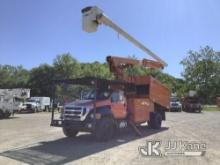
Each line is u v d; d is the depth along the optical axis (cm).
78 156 941
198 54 7481
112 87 1356
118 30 1041
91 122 1201
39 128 1692
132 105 1474
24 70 7281
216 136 1427
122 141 1254
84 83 1313
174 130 1677
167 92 1881
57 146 1120
